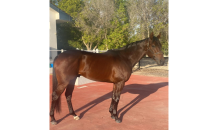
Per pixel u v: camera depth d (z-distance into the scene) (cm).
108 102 502
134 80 955
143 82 880
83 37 1947
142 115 394
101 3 1723
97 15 1798
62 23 2070
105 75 342
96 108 444
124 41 1280
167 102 501
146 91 656
